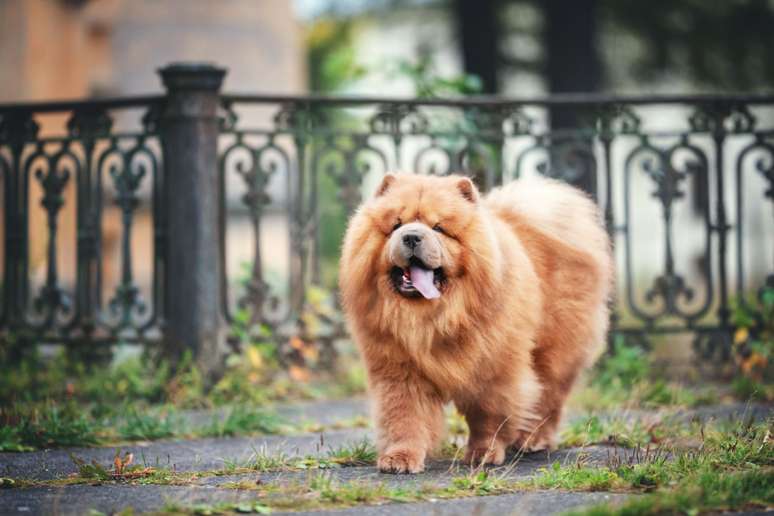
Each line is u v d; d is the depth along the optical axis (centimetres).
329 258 2909
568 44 2273
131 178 1022
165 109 1000
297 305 1067
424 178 669
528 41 2608
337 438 795
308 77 3547
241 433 815
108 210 2239
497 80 2388
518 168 1080
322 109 1068
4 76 1822
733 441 672
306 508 543
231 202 2419
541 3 2477
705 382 1049
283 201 2512
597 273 746
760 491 540
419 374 650
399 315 634
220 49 2555
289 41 2689
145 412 862
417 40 2914
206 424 838
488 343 646
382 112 1063
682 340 1708
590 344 752
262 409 920
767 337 1055
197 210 970
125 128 2459
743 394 960
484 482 592
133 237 2281
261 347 1026
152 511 530
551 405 727
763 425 714
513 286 659
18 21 1836
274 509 539
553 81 2302
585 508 516
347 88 3375
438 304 633
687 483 561
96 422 819
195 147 972
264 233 2497
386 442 654
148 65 2511
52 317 1055
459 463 680
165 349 991
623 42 2614
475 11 2316
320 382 1057
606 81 2661
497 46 2502
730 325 1074
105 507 546
